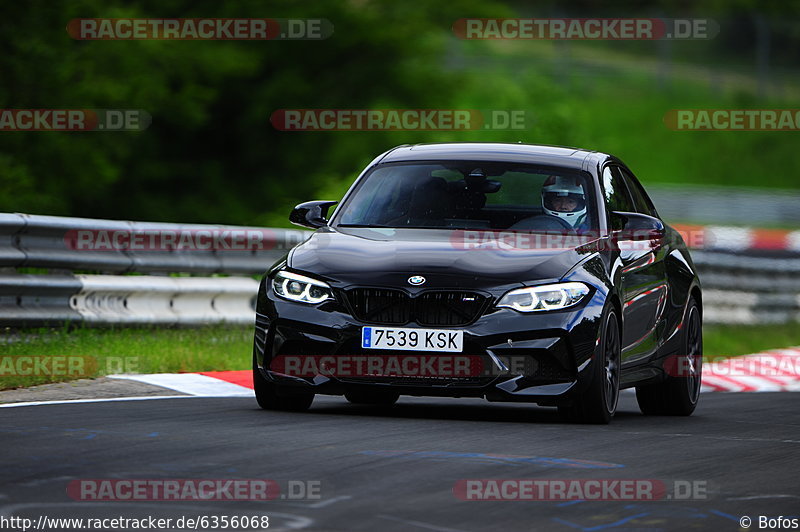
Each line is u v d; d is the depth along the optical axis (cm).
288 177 11519
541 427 2616
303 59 11719
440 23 12075
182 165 11331
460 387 2608
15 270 4047
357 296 2645
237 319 4509
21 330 3784
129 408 2695
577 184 3003
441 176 3009
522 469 2025
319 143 11581
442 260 2683
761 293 6856
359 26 11581
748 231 8819
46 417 2481
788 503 1850
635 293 2962
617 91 19112
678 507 1770
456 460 2080
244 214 11206
